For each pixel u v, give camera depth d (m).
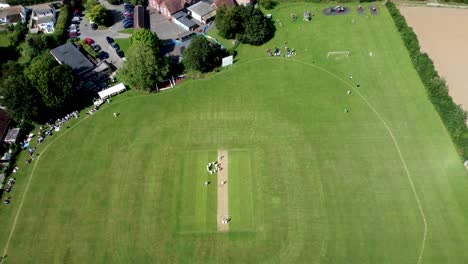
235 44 144.88
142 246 93.88
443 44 141.75
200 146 113.56
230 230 95.94
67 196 103.44
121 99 127.31
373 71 132.62
